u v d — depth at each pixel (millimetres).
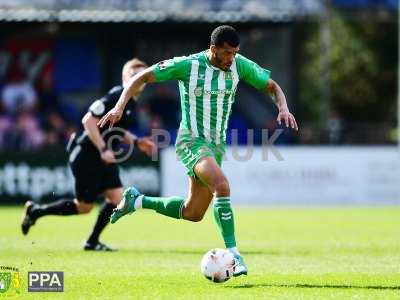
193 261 40156
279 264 39062
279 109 33938
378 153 91500
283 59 114625
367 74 138375
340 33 136750
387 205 90938
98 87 110562
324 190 90875
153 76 32781
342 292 30156
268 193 89875
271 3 105562
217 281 31047
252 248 47094
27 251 44062
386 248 46969
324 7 112375
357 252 44719
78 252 43969
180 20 104062
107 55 109625
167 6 104562
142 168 87250
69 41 110125
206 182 31906
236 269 30766
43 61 110062
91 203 45781
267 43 114625
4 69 109500
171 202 34375
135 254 43312
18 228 59438
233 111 110250
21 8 102625
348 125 101625
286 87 114750
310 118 133125
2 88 108562
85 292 30250
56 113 104500
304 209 83625
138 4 104250
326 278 34000
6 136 101125
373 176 91500
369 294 29750
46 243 48812
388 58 139125
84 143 44781
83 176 44938
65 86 110688
